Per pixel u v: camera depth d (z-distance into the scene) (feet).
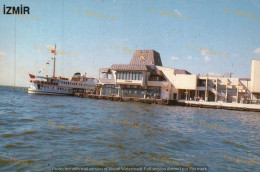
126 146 46.14
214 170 35.58
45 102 152.35
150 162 37.52
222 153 45.62
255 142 58.29
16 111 96.22
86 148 43.73
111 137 53.21
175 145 49.42
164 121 87.10
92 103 170.19
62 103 152.87
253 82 187.21
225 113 144.97
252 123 100.68
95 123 72.84
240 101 185.26
